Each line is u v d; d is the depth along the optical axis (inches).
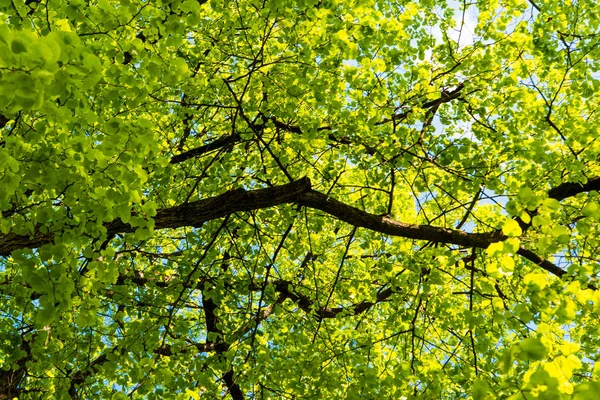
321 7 168.6
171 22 117.5
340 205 177.5
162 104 226.4
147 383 163.5
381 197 237.5
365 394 161.2
